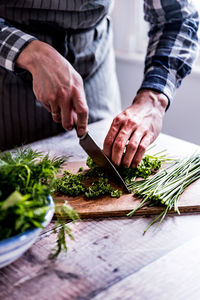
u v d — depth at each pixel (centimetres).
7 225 75
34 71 110
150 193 104
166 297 74
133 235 92
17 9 129
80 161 126
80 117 106
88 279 79
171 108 220
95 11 136
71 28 135
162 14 138
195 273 80
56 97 106
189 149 134
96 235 93
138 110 124
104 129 150
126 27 233
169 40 136
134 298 74
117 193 106
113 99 175
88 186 111
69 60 142
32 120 153
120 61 236
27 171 85
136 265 82
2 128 154
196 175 115
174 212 101
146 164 118
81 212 99
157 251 87
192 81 204
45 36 134
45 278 79
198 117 211
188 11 138
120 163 114
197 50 142
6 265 81
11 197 72
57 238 91
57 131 160
